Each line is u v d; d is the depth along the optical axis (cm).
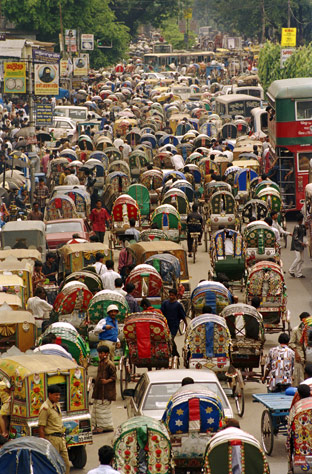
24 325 3325
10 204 5853
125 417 3045
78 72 13688
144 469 2241
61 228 4928
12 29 15550
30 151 7412
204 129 9450
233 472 2150
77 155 7425
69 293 3469
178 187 5562
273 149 6241
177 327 3453
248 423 2970
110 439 2856
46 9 15162
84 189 5753
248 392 3262
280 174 5947
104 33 16825
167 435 2252
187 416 2378
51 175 6856
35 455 2178
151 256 3922
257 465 2153
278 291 3644
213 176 5712
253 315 3200
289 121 5831
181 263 4062
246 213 5016
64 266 4234
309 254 5031
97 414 2911
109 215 5319
